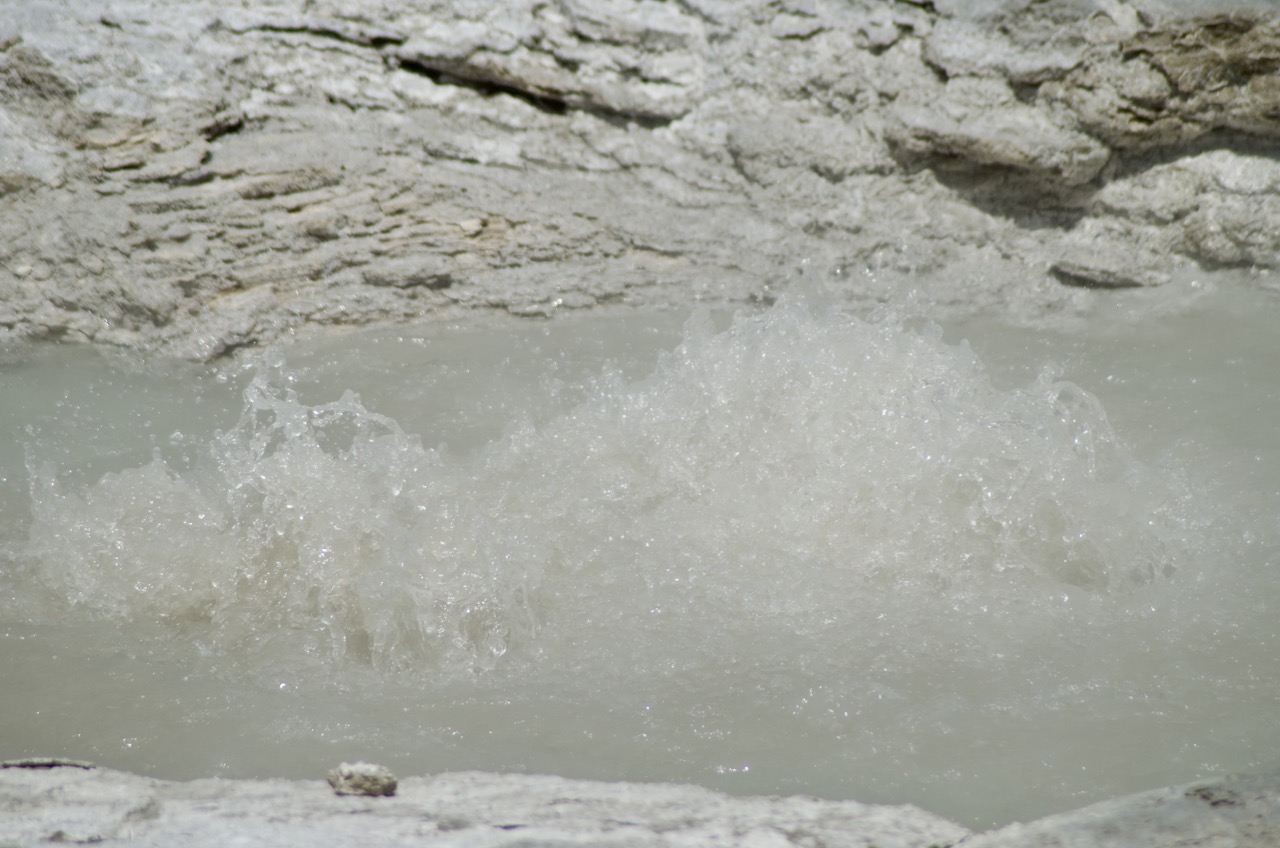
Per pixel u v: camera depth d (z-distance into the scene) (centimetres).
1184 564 1153
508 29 2167
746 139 2123
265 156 1995
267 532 1154
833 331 1416
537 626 1067
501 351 1766
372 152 2061
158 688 959
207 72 2033
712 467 1302
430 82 2172
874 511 1228
